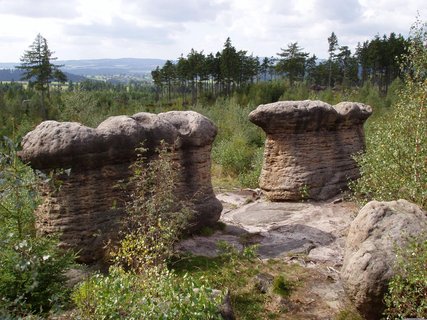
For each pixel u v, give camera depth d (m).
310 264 8.70
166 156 8.45
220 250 9.10
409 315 5.52
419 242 6.02
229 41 52.62
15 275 5.88
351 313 6.84
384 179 8.96
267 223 11.32
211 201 10.27
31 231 7.91
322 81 60.06
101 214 8.00
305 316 6.89
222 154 19.31
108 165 8.12
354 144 14.09
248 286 7.60
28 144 7.56
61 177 7.62
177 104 38.09
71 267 6.84
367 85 36.78
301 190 12.81
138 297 5.07
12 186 4.86
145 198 8.39
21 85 66.19
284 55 56.44
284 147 13.02
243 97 43.38
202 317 4.94
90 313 5.19
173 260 8.30
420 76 9.41
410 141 8.62
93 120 24.23
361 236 6.76
